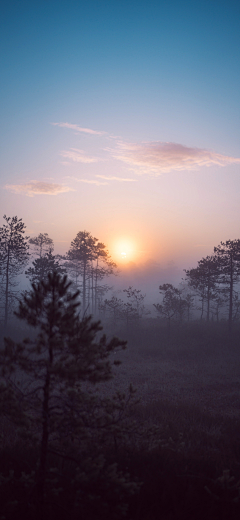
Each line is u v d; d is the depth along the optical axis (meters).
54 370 4.16
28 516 4.25
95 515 4.16
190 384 16.14
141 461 6.24
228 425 10.52
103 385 15.27
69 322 4.36
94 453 4.96
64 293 4.64
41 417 4.40
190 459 6.73
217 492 5.22
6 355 4.39
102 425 4.78
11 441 8.24
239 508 4.71
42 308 4.68
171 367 19.52
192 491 5.10
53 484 4.93
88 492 4.33
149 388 15.20
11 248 26.52
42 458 4.44
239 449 8.18
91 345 4.43
